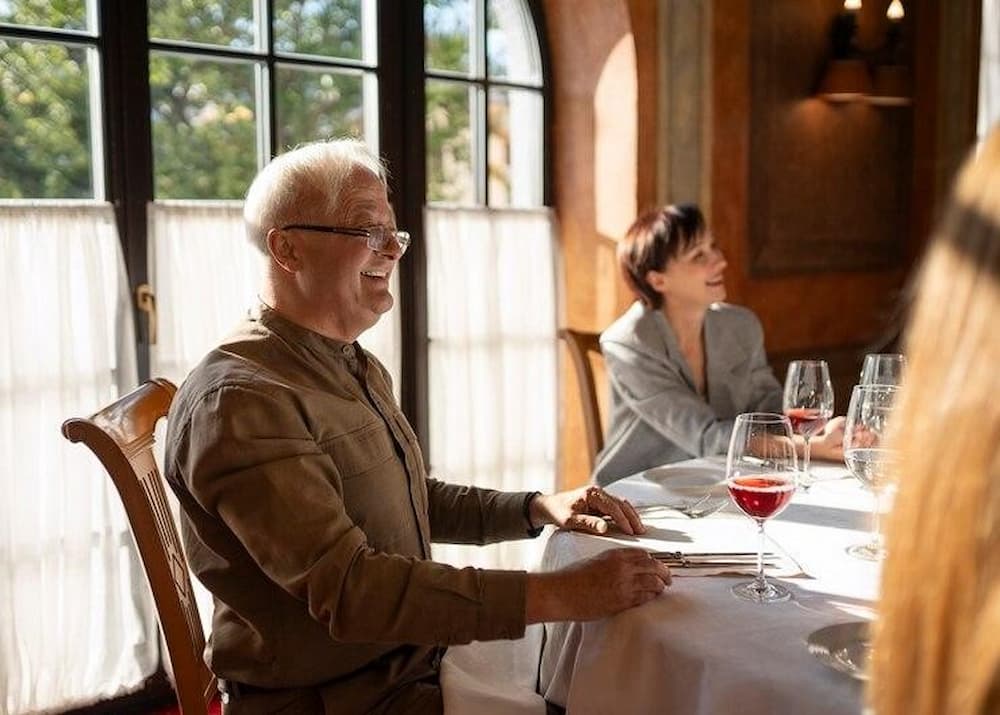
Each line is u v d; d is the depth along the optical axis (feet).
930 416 1.88
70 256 8.72
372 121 10.83
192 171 9.61
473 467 11.53
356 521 5.53
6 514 8.51
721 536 5.86
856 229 14.11
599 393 12.32
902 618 1.95
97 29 8.93
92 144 9.02
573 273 12.37
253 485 4.97
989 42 15.14
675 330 9.68
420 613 4.89
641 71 11.63
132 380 9.11
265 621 5.30
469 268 11.49
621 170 11.80
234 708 5.43
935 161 15.06
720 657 4.26
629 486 7.00
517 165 12.11
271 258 5.74
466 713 5.32
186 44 9.45
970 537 1.80
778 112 12.90
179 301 9.36
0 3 8.47
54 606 8.83
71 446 8.77
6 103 8.56
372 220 5.77
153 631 9.40
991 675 1.76
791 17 12.87
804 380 7.29
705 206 12.24
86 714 9.11
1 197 8.60
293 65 10.18
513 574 4.96
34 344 8.59
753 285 12.84
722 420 9.29
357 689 5.39
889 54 13.61
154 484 6.04
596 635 4.79
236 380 5.17
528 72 12.11
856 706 3.75
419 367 11.16
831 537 5.83
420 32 10.99
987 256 1.81
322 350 5.72
